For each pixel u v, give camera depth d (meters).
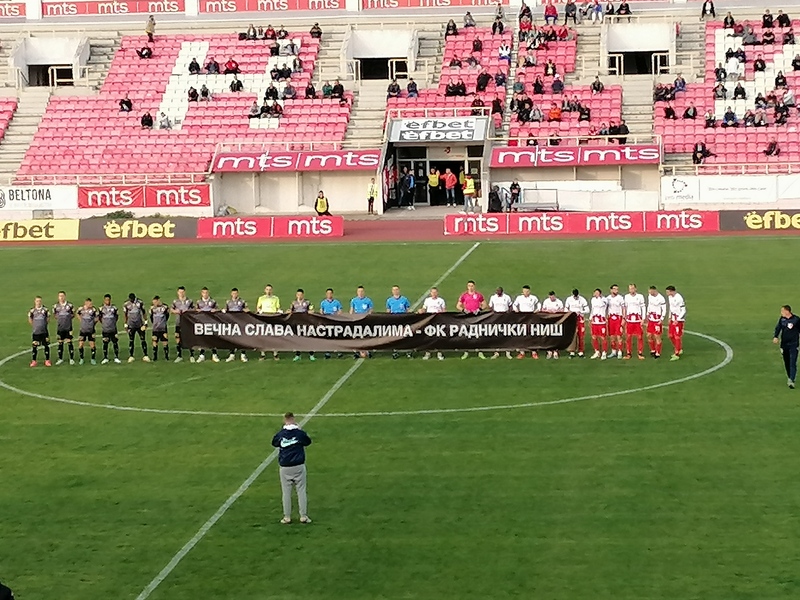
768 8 79.62
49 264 56.41
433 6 82.06
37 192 70.31
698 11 80.00
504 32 80.06
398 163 74.50
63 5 83.94
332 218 62.53
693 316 42.25
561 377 34.28
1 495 25.03
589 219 61.66
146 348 37.72
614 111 73.50
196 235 63.41
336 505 23.97
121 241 63.28
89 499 24.67
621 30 78.31
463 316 36.81
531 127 72.69
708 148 70.12
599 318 36.41
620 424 29.28
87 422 30.67
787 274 49.31
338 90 76.31
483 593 19.64
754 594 19.38
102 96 78.62
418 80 77.94
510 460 26.61
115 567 21.06
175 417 30.95
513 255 54.94
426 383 33.91
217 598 19.67
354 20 82.19
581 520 22.81
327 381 34.38
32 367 37.19
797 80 73.69
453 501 24.02
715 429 28.66
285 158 72.00
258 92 78.06
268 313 37.66
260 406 31.81
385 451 27.50
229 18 83.25
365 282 49.59
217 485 25.39
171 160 73.94
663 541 21.67
